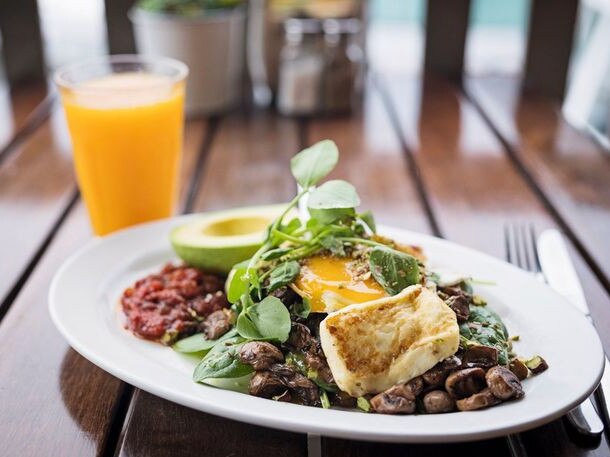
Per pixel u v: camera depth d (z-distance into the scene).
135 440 0.40
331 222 0.45
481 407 0.38
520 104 0.94
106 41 1.01
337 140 0.83
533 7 0.99
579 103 1.04
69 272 0.50
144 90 0.59
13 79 1.01
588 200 0.69
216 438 0.40
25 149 0.80
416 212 0.67
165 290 0.49
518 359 0.41
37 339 0.48
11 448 0.40
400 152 0.80
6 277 0.56
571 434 0.40
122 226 0.62
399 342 0.40
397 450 0.39
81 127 0.59
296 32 0.89
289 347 0.43
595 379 0.40
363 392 0.40
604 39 1.04
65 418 0.42
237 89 0.99
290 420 0.37
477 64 1.12
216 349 0.43
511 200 0.69
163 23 0.86
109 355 0.42
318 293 0.43
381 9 1.35
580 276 0.55
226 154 0.80
